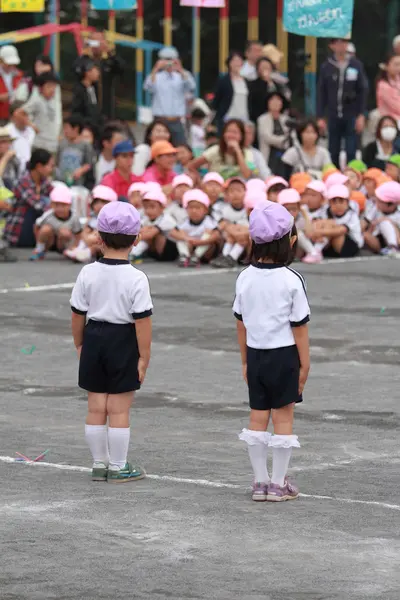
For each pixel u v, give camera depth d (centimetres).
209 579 1186
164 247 4062
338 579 1188
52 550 1270
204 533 1333
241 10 8981
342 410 1980
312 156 4619
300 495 1490
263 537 1318
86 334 1566
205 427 1866
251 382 1497
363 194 4394
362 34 8669
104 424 1571
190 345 2569
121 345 1552
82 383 1570
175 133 5616
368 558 1248
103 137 4500
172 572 1206
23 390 2139
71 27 6600
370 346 2550
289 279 1484
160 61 5588
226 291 3369
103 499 1471
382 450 1722
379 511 1420
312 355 2459
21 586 1166
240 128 4397
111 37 6731
